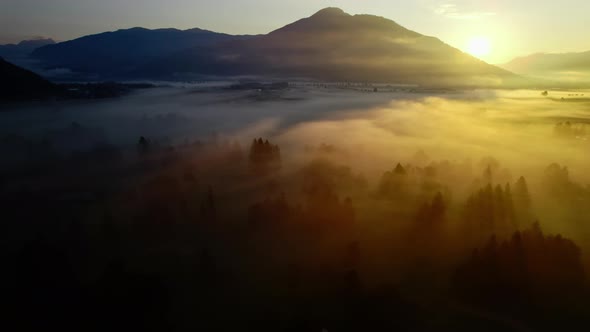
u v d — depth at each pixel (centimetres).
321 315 4638
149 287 4694
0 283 4991
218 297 4972
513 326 4412
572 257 5188
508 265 5062
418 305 4759
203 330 4422
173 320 4578
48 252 5247
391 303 4741
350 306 4691
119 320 4362
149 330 4341
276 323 4550
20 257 5150
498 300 4794
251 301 4903
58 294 4819
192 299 4928
